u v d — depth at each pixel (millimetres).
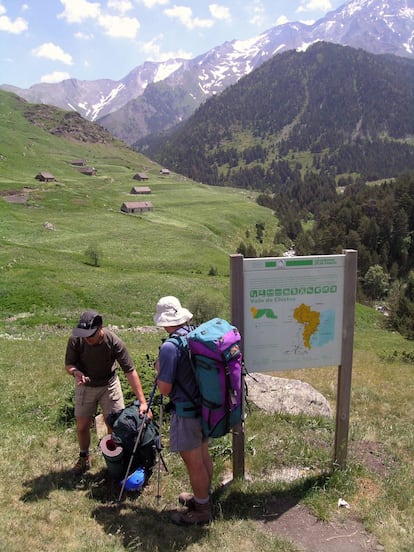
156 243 87562
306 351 6113
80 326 5824
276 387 9711
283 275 5883
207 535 5051
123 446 5879
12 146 192375
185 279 60250
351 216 143750
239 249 105250
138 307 46719
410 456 7363
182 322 5297
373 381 13828
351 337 6156
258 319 5941
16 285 47312
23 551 4395
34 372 13250
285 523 5422
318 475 6297
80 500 5582
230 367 4914
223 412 4984
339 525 5398
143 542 4820
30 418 8859
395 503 5816
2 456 6652
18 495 5574
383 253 129000
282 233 142125
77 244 80375
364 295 97000
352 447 7484
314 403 9258
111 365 6254
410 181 149250
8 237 80312
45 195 120500
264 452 6965
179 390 5133
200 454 5246
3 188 122188
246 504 5727
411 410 10438
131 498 5766
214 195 173750
